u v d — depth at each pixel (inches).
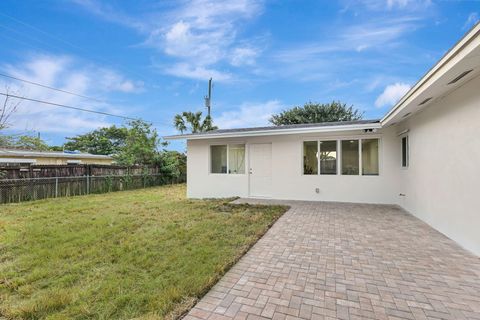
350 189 295.1
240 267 119.7
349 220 208.5
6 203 314.3
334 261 125.6
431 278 106.6
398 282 103.6
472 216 133.3
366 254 134.3
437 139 173.3
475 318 80.2
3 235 169.5
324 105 846.5
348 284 102.5
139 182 524.1
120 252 136.6
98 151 1115.9
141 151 557.6
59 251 138.9
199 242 153.5
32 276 109.9
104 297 93.0
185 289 96.9
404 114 212.7
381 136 281.1
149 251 139.3
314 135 309.6
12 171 332.8
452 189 154.1
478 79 124.5
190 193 374.9
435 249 140.0
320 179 308.0
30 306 86.9
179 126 808.9
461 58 101.3
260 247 146.9
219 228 184.1
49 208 274.1
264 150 338.3
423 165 200.4
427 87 143.0
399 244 149.2
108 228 185.0
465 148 138.5
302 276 109.9
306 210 251.0
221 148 363.6
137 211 252.7
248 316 82.4
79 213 245.4
